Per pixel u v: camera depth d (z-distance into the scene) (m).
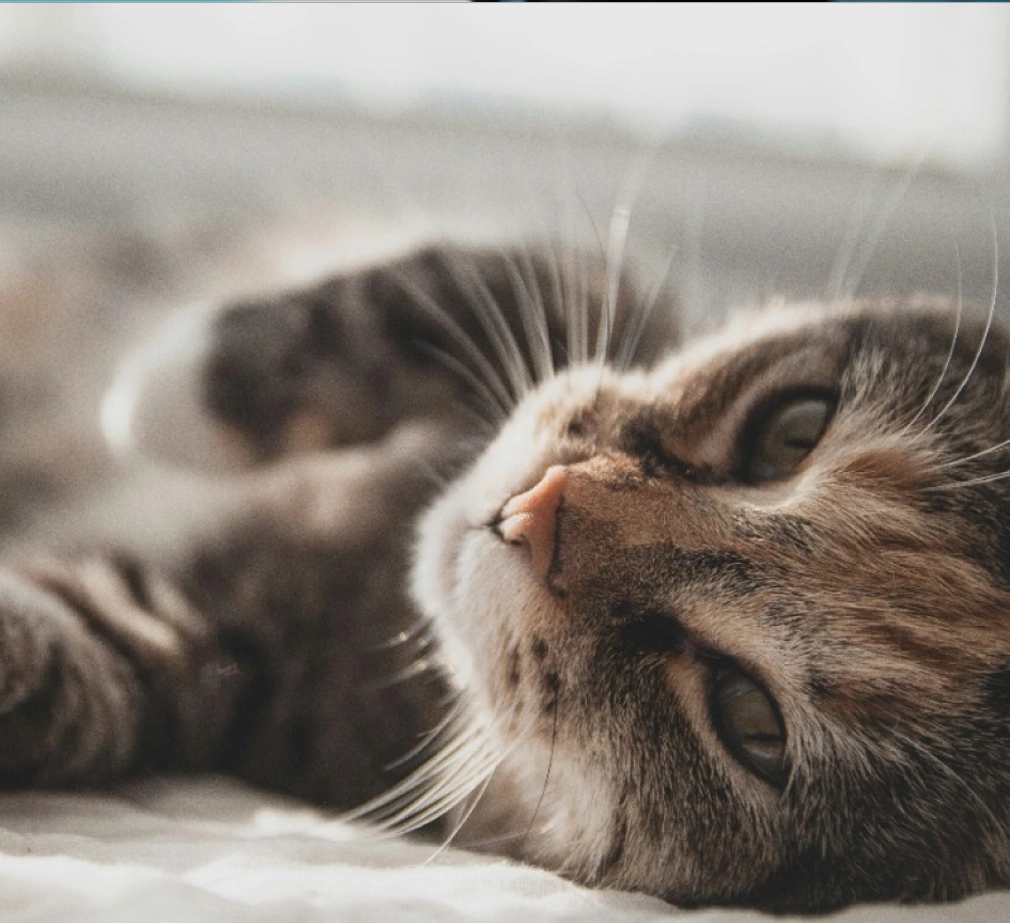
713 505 0.28
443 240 0.36
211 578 0.33
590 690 0.28
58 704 0.28
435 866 0.26
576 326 0.34
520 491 0.29
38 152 0.44
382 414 0.34
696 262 0.41
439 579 0.30
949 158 0.45
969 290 0.37
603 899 0.25
